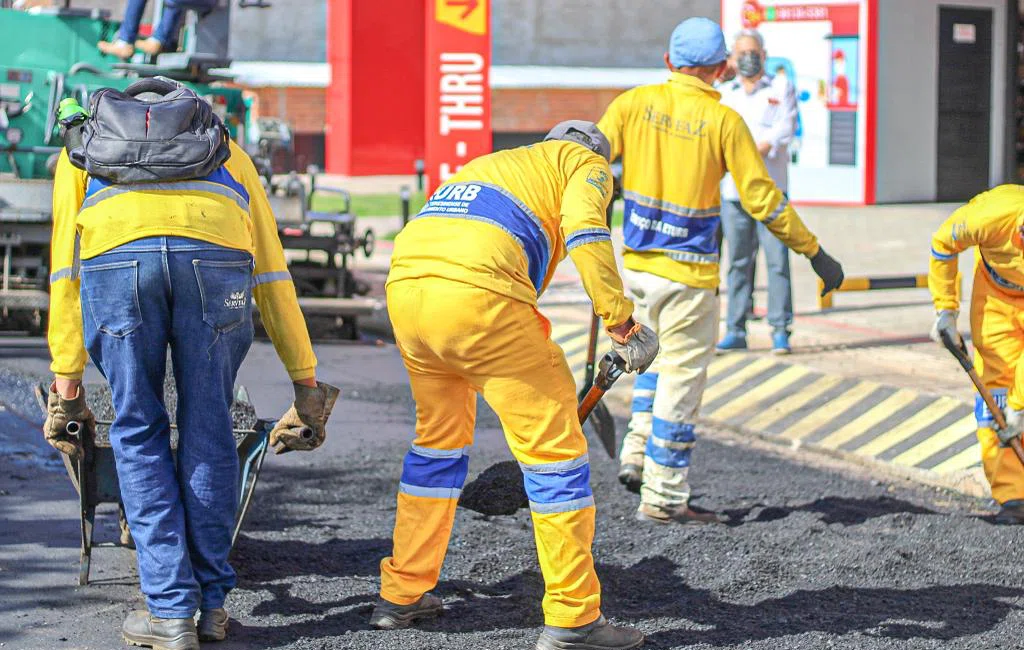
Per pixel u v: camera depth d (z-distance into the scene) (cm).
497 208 978
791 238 1353
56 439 1030
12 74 2253
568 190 996
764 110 2262
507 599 1123
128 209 945
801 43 5138
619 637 1001
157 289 945
